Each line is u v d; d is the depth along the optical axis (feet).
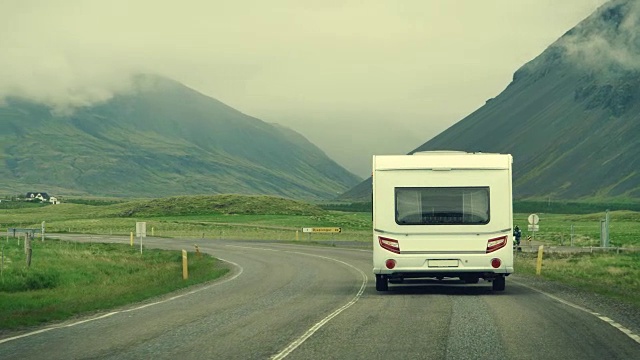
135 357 40.83
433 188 77.82
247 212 507.30
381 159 78.59
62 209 636.07
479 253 77.41
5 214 589.32
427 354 41.04
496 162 77.87
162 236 303.07
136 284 98.94
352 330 51.03
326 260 155.22
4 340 48.08
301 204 554.05
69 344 45.98
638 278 106.83
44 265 122.42
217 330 51.57
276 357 40.34
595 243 246.27
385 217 78.13
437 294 79.87
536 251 187.93
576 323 53.88
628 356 40.09
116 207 602.44
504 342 45.16
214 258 162.40
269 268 131.34
